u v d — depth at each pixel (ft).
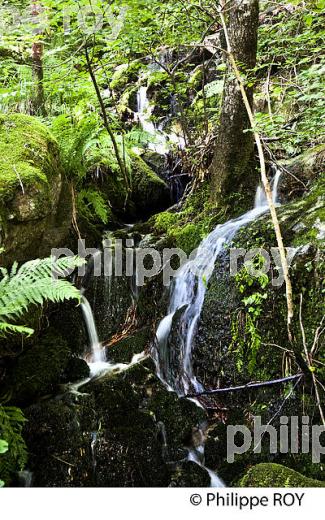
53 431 10.32
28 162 11.16
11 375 11.09
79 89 15.71
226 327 12.18
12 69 17.78
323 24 14.14
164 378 13.24
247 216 14.17
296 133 13.78
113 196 17.81
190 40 16.17
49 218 12.19
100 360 13.32
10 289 9.12
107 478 10.37
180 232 15.26
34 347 11.89
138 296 14.56
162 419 11.54
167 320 13.85
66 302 13.53
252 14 14.05
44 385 11.22
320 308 10.64
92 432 10.58
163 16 15.40
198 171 16.67
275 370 11.30
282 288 11.37
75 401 10.86
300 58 16.58
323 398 10.40
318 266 10.94
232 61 10.15
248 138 14.97
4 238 9.98
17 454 9.46
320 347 10.37
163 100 22.59
